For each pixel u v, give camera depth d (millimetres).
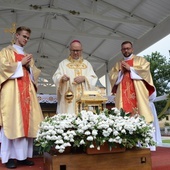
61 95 3791
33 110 3201
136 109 3705
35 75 3373
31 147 3240
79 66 3965
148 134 2562
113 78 4020
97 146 2355
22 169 2863
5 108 3033
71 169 2344
